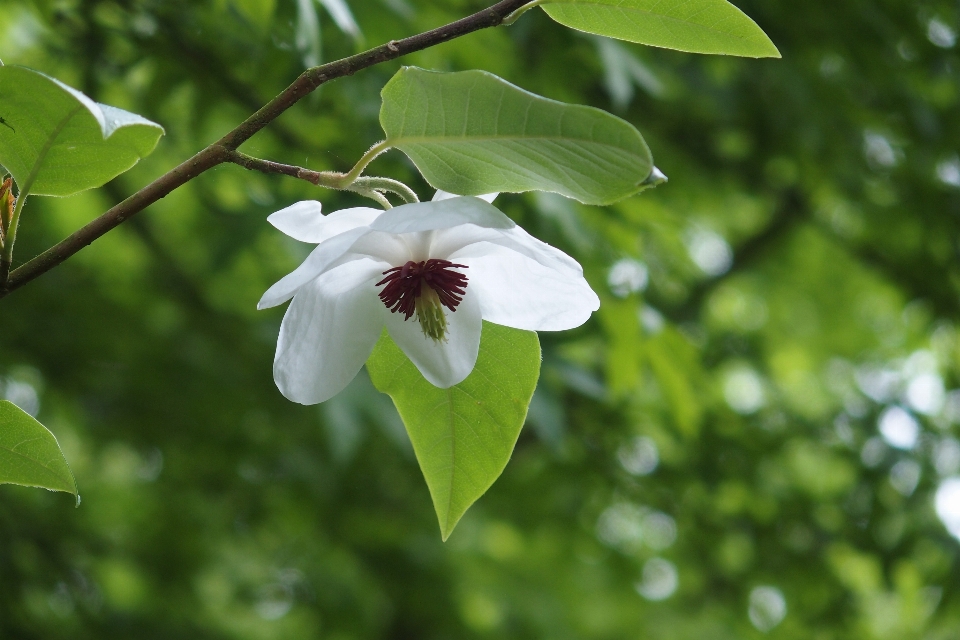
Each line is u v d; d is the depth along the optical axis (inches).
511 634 369.1
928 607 278.4
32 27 216.8
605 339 187.0
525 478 286.5
